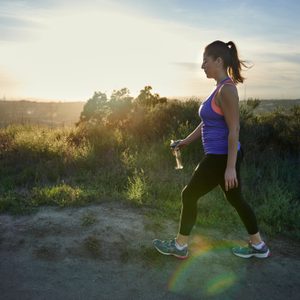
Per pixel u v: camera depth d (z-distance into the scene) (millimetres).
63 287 3100
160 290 3109
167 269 3436
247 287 3199
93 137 9188
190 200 3412
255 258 3678
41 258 3529
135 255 3643
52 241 3822
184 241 3555
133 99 11000
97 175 6348
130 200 4977
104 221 4305
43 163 7207
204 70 3260
